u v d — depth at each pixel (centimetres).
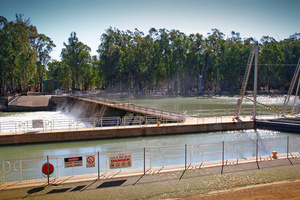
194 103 7394
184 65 11438
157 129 2972
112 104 4462
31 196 1218
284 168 1564
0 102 6719
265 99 8312
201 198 1171
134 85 13175
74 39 10444
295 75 3709
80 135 2783
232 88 11862
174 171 1552
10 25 7769
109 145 2578
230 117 3650
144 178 1443
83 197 1203
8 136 2616
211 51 11494
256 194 1193
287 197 1146
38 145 2631
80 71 10631
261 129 3275
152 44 11200
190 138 2833
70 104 6544
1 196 1221
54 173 1664
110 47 10438
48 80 9200
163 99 9112
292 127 3034
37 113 6038
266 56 10738
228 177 1433
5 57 7519
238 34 12088
